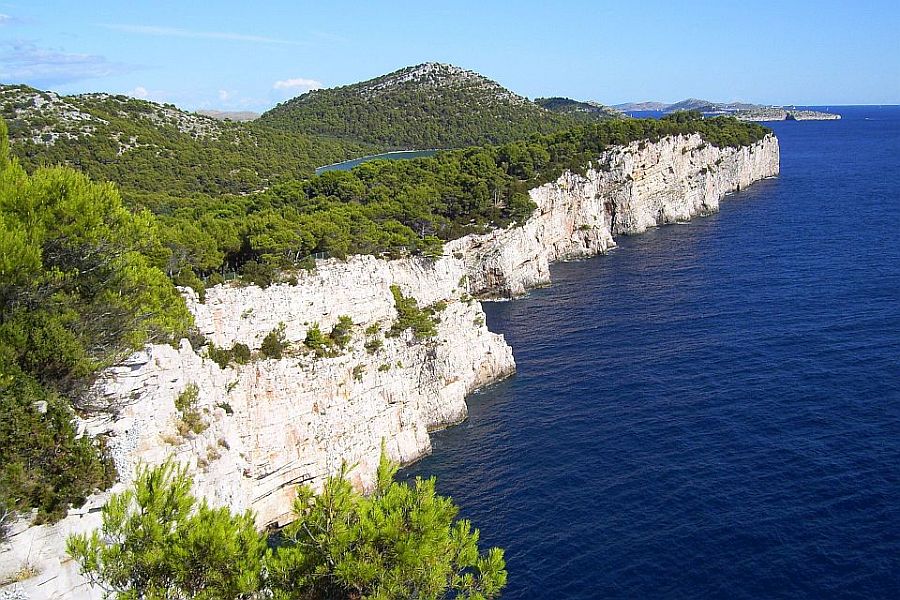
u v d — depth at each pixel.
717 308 84.62
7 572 20.88
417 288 67.62
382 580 18.30
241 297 48.19
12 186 27.36
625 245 131.50
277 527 45.88
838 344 69.06
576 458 51.25
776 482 45.75
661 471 48.22
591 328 81.75
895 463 46.88
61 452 23.73
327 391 49.75
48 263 27.48
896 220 131.00
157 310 34.22
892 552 38.25
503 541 41.69
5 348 24.22
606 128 149.75
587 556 39.75
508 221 103.25
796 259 106.38
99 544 18.83
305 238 56.06
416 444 54.62
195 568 18.41
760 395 58.88
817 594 35.69
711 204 158.12
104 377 27.94
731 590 36.41
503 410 61.56
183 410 33.94
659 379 64.38
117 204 31.36
